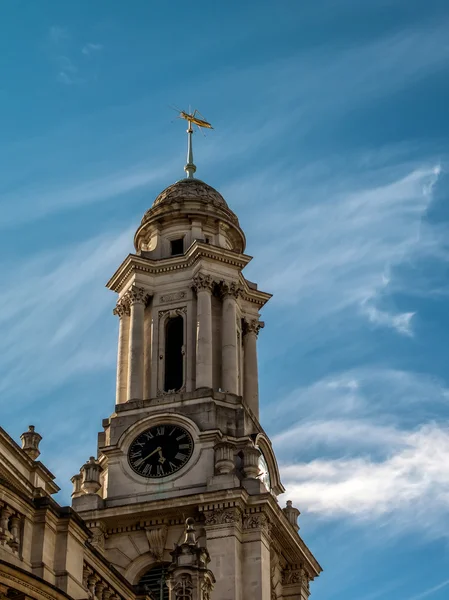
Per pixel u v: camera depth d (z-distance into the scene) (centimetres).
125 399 7631
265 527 6825
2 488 3672
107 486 7181
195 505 6812
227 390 7481
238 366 7756
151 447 7244
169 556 6844
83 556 3991
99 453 7419
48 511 3831
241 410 7369
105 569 4144
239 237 8369
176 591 4662
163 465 7156
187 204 8275
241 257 7950
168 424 7294
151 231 8294
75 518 3928
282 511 7219
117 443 7294
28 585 3578
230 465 7000
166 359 7738
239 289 7919
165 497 7006
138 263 7944
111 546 6950
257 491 6900
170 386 7656
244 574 6650
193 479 7050
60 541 3884
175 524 6919
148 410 7400
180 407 7350
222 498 6769
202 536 6738
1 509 3681
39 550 3784
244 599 6562
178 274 7950
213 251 7875
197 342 7575
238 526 6756
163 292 7912
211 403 7312
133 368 7588
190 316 7769
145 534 6931
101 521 6962
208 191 8469
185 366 7594
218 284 7850
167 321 7844
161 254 8131
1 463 4916
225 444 7069
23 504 3769
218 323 7775
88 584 4031
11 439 5031
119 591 4216
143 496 7062
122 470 7206
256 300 8156
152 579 6831
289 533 7088
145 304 7888
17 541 3722
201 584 4694
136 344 7681
